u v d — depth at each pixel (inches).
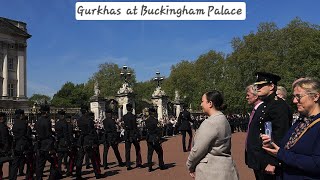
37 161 504.4
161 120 1496.1
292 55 2561.5
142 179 509.0
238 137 1286.9
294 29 2822.3
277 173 230.5
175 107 1946.4
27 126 538.3
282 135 235.5
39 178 501.7
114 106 1558.8
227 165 227.0
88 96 4448.8
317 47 2333.9
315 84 180.1
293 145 179.2
